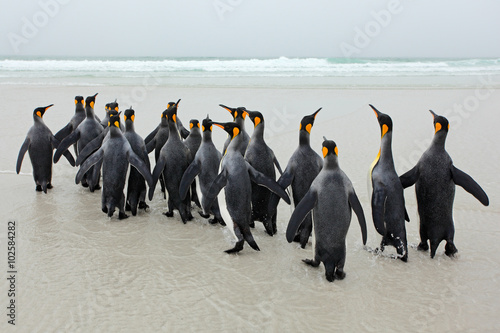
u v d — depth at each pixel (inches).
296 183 203.8
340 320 150.4
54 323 143.9
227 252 196.1
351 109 537.3
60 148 260.4
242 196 193.9
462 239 213.8
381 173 190.9
